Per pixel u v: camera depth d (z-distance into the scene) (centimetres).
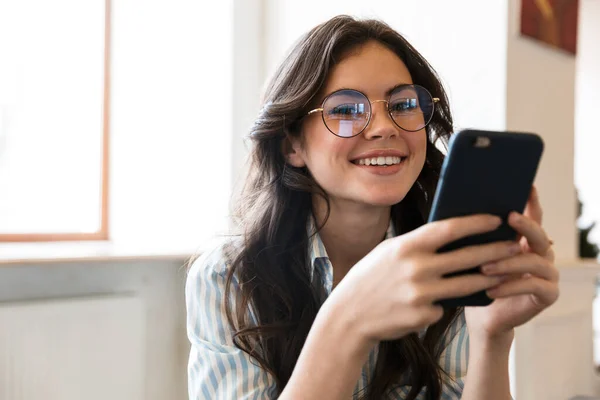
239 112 262
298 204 103
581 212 266
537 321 216
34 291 210
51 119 255
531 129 220
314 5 258
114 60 270
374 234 100
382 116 88
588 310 246
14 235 242
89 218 266
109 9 269
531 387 213
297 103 92
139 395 223
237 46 263
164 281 243
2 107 243
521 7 212
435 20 226
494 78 210
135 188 269
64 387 204
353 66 90
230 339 97
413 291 60
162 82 267
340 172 90
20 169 247
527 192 64
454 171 62
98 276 225
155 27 267
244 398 90
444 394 105
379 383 100
